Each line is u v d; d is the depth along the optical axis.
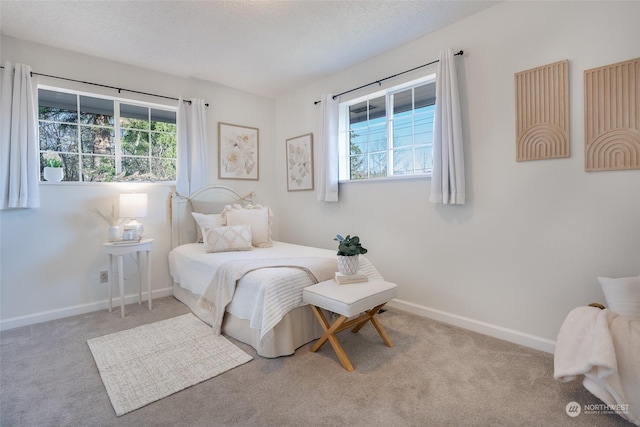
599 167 1.98
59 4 2.27
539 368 1.98
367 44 2.95
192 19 2.49
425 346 2.29
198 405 1.64
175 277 3.29
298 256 2.79
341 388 1.78
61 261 2.92
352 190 3.50
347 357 2.10
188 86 3.70
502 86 2.37
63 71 2.95
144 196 3.03
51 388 1.79
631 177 1.88
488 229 2.48
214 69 3.49
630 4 1.87
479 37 2.48
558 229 2.15
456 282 2.68
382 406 1.63
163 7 2.33
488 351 2.21
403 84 3.01
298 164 4.14
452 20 2.58
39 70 2.83
